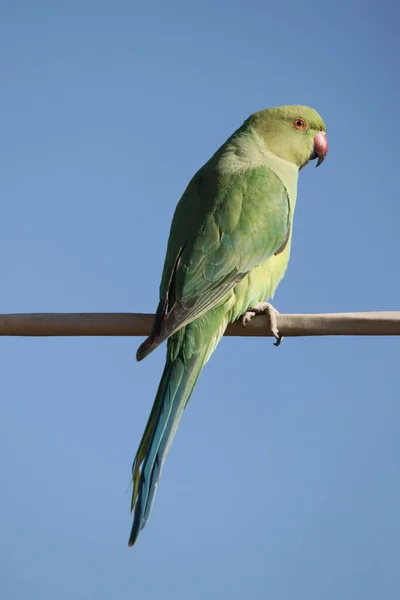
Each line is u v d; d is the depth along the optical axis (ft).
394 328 28.12
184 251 32.89
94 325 29.50
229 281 32.48
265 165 37.11
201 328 31.94
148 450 29.96
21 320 28.99
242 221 33.47
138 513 28.78
